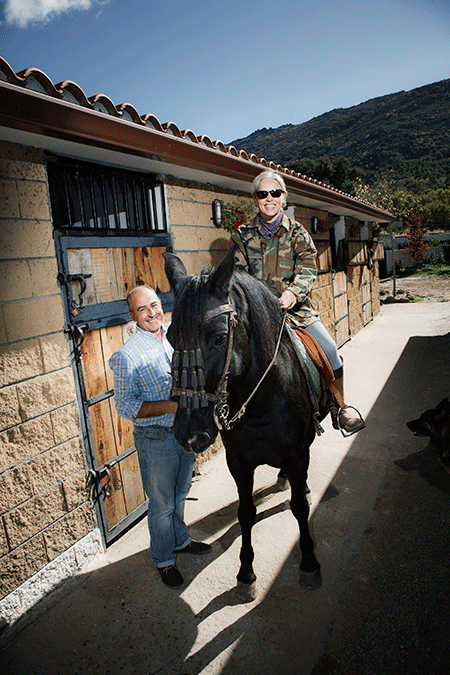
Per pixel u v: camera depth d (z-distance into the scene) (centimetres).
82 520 287
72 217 307
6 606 238
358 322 1027
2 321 237
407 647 205
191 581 266
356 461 406
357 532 299
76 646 225
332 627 221
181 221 401
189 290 161
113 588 266
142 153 294
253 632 223
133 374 242
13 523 242
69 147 264
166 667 208
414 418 495
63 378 272
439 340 877
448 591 237
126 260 327
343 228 882
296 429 220
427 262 2866
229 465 234
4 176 239
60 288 272
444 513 310
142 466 252
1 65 187
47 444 262
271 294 216
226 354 162
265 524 316
